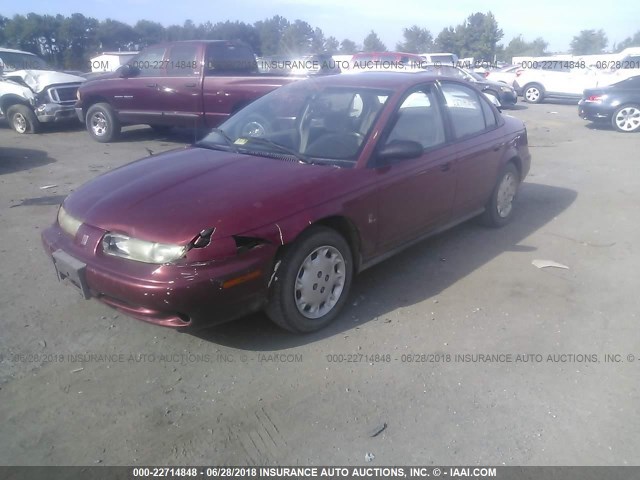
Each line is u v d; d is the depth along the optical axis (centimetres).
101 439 291
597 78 1967
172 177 387
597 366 352
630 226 616
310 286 376
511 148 585
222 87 980
